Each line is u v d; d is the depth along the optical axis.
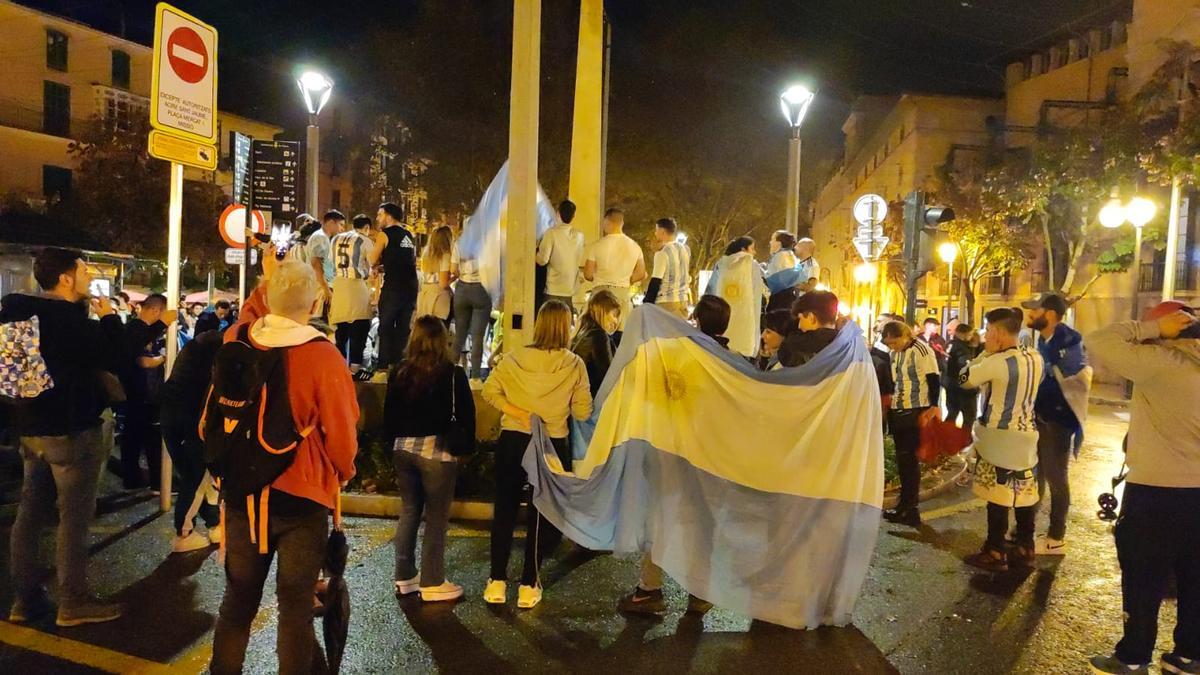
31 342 4.88
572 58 20.41
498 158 21.20
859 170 60.44
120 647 4.91
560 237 9.47
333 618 4.22
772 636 5.31
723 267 9.23
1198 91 23.97
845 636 5.33
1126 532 4.73
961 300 36.44
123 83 43.88
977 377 6.62
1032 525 6.71
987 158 38.09
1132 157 25.75
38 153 40.00
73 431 5.06
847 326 5.75
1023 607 5.86
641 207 25.03
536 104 8.80
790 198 15.54
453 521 7.79
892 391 8.19
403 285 9.91
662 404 5.63
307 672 3.76
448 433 5.59
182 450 6.49
